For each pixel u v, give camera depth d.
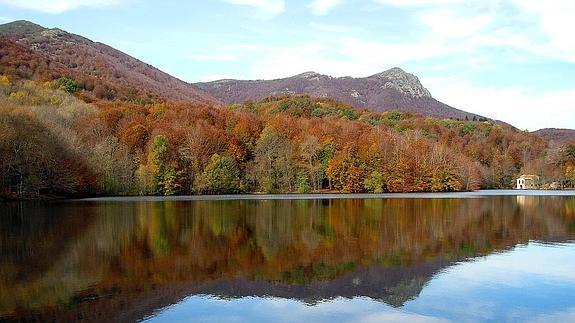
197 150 120.56
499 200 94.88
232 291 23.95
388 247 36.50
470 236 42.31
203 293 23.56
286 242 38.69
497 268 29.05
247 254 33.56
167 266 29.48
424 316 20.14
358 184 129.62
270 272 28.14
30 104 123.12
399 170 131.75
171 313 20.41
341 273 27.92
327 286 24.98
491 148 187.38
